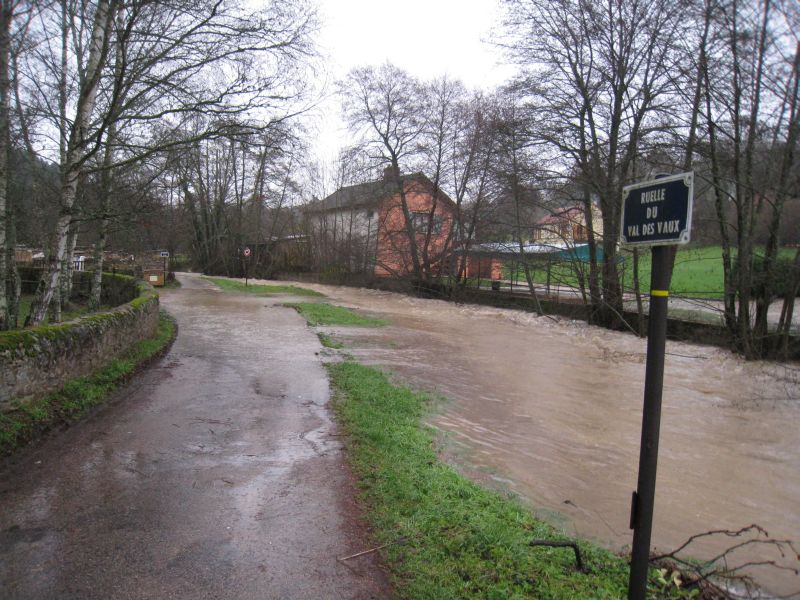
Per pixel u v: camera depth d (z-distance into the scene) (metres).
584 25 18.33
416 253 32.81
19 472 4.87
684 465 6.78
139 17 8.02
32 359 6.03
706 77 14.34
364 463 5.45
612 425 8.29
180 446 5.79
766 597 3.90
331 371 10.00
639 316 18.27
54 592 3.19
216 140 9.27
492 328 19.56
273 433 6.38
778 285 15.00
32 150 9.77
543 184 20.25
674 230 2.56
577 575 3.69
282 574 3.48
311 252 48.72
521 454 6.73
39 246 13.74
